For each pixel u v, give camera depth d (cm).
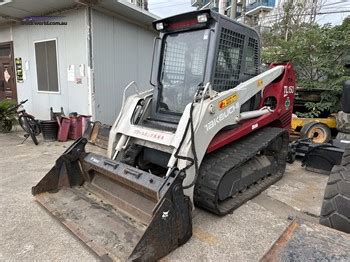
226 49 314
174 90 329
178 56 327
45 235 260
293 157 490
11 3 609
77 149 327
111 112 707
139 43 777
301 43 721
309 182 404
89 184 324
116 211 278
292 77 431
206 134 274
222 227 279
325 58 705
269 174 400
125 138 324
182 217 238
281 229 279
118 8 630
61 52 688
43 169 437
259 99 388
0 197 336
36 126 612
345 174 210
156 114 341
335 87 647
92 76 641
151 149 323
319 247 139
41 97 766
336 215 193
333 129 623
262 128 396
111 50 688
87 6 607
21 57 793
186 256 234
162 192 227
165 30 336
